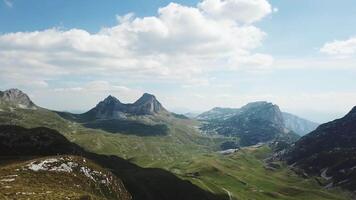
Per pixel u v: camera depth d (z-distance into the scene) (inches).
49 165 4926.2
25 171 4589.1
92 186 5039.4
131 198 5846.5
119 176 6624.0
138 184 6727.4
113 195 5285.4
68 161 5196.9
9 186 3831.2
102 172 5526.6
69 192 4010.8
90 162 5605.3
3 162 5792.3
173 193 7298.2
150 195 6653.5
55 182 4554.6
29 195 3491.6
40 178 4510.3
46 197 3486.7
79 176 5036.9
